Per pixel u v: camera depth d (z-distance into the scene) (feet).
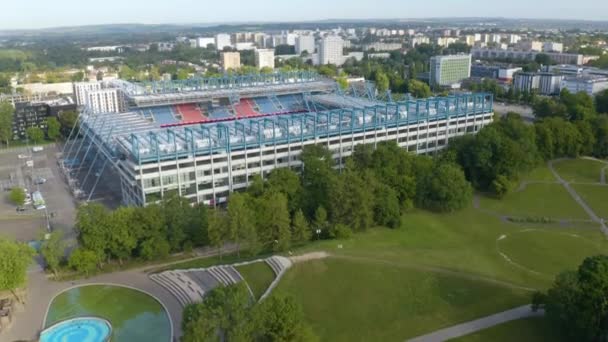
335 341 376.27
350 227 572.92
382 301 425.69
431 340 376.07
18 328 428.15
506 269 500.33
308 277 458.50
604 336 351.05
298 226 545.44
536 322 393.29
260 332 328.49
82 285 497.87
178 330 418.31
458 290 443.32
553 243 565.53
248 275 473.67
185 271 507.71
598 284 360.07
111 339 411.34
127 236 519.19
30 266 539.70
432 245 552.82
